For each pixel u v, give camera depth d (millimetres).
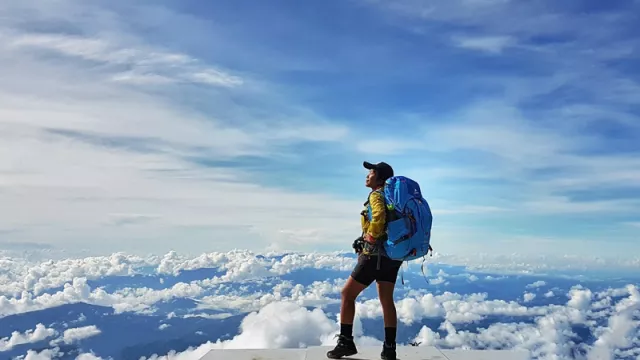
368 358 3816
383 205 3582
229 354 4266
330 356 3863
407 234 3559
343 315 3857
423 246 3609
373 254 3688
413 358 3977
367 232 3740
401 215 3586
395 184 3674
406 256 3580
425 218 3613
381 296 3770
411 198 3619
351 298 3828
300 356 4211
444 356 4047
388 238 3596
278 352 4340
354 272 3785
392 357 3754
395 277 3762
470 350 4262
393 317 3764
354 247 3906
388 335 3768
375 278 3750
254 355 4230
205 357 4188
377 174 3842
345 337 3855
